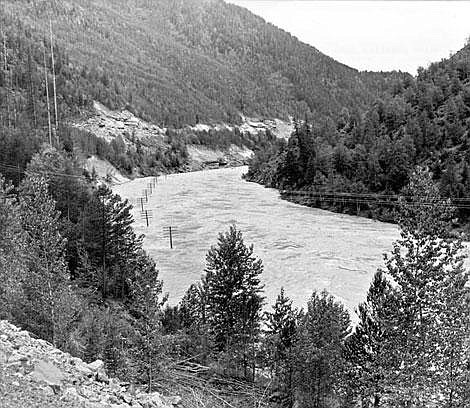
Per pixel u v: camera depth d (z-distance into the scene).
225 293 30.59
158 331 23.17
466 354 20.12
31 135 78.31
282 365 24.95
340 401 23.08
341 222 75.31
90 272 36.72
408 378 20.20
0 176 31.16
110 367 21.55
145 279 26.16
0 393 11.51
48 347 15.79
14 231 25.83
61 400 12.21
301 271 47.47
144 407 14.55
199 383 24.83
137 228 67.56
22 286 23.19
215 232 64.62
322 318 23.45
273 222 72.81
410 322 20.75
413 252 21.11
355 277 45.81
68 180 50.75
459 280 20.53
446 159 81.62
